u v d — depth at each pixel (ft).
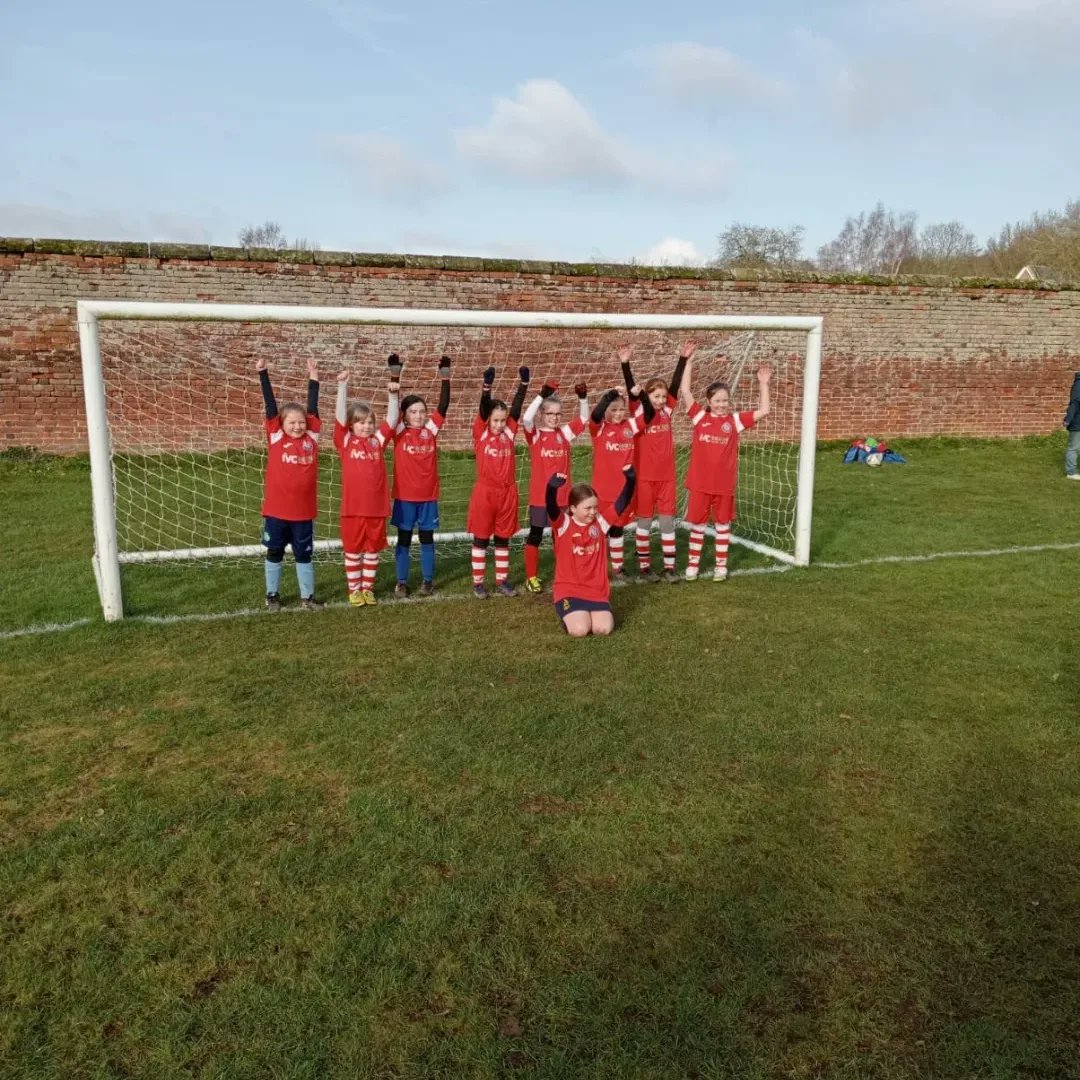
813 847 10.25
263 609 19.90
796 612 19.63
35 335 36.86
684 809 11.07
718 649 17.10
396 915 8.97
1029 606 20.07
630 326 22.63
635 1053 7.26
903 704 14.40
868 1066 7.20
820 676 15.60
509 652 16.94
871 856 10.11
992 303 49.32
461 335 40.55
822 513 31.53
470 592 21.66
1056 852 10.22
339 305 39.86
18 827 10.67
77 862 9.88
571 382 42.34
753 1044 7.38
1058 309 50.37
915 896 9.36
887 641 17.57
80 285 37.06
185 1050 7.27
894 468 41.83
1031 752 12.73
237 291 38.78
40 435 37.52
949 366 49.44
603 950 8.47
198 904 9.15
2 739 13.05
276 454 19.17
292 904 9.14
